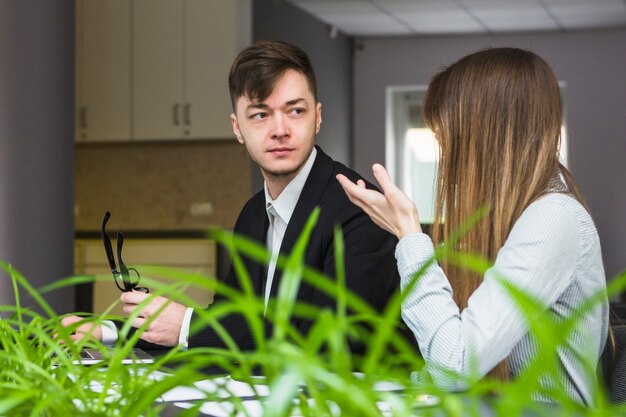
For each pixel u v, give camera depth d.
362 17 11.27
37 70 5.25
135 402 0.68
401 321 2.03
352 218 2.46
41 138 5.28
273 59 2.48
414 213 1.76
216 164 8.52
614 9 11.00
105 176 8.68
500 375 1.75
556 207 1.77
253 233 2.64
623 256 11.88
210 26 8.25
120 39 8.38
